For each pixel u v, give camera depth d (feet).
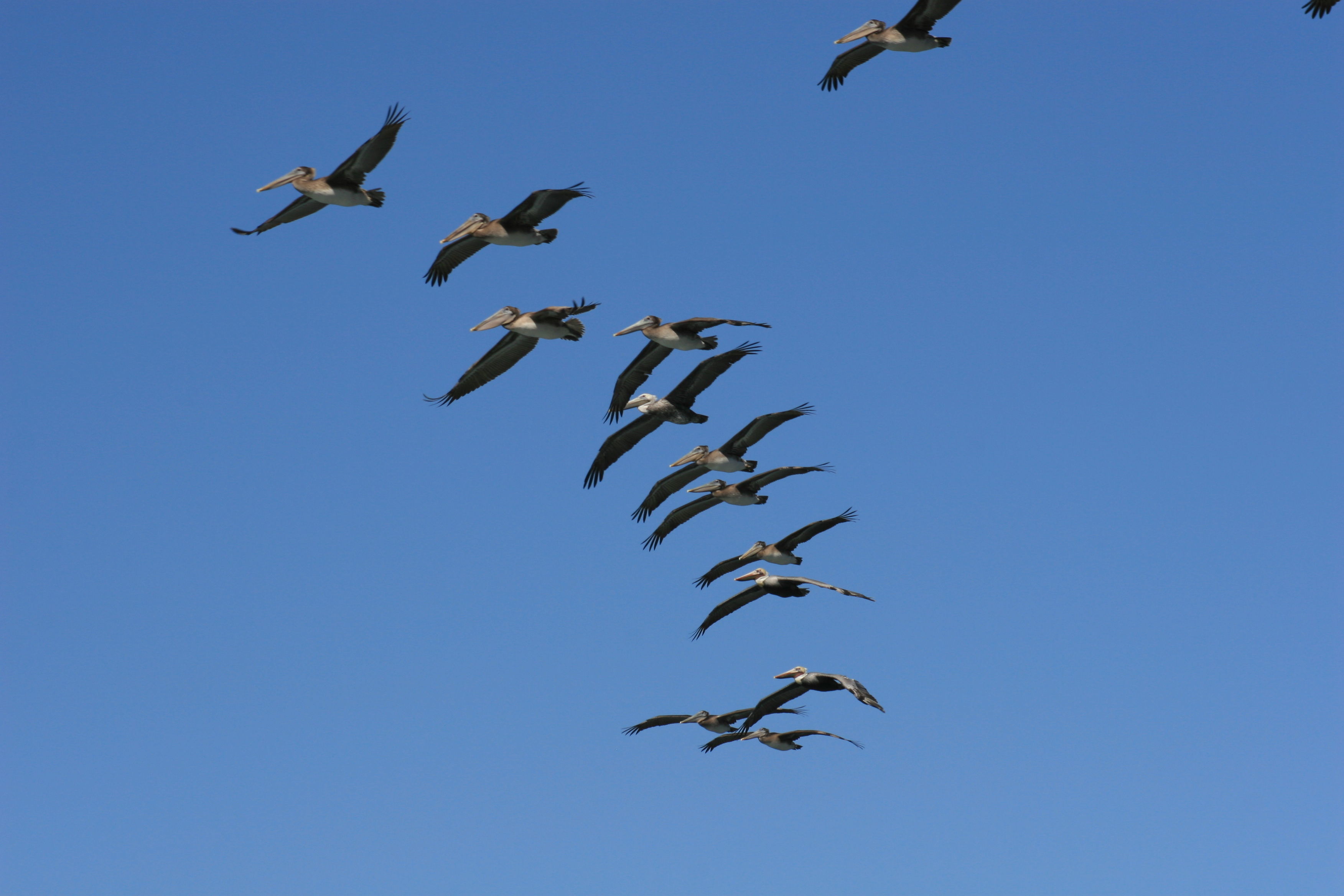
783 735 134.62
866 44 120.88
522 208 105.81
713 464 114.73
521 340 110.22
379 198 109.09
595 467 116.67
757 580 124.88
